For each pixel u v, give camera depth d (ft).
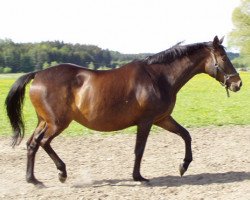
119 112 26.30
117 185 26.84
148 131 26.50
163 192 25.02
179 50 27.25
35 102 26.58
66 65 27.09
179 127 27.81
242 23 225.76
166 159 34.53
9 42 345.51
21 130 28.22
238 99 91.04
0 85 162.40
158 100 26.30
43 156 35.81
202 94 109.29
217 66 27.30
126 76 26.53
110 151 37.93
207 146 39.40
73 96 26.43
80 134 46.16
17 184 27.61
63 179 27.17
